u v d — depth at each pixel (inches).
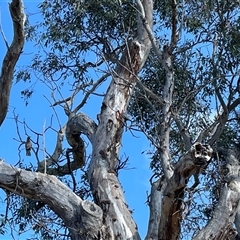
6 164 273.6
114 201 280.2
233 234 243.1
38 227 311.9
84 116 345.4
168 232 243.4
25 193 273.3
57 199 269.1
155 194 293.9
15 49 267.7
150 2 358.3
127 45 322.3
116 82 333.1
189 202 250.4
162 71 387.2
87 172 332.8
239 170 297.3
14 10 257.6
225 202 244.4
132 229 269.1
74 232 263.6
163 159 268.4
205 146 211.9
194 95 357.4
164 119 287.0
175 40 304.7
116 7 401.7
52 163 362.3
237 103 354.6
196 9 372.8
